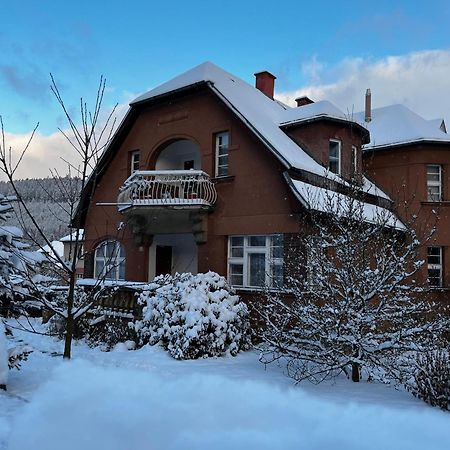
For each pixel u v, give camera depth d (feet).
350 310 25.36
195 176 49.88
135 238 55.62
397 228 42.06
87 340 42.68
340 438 10.70
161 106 57.36
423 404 21.84
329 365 25.90
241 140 48.73
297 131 54.49
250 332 39.60
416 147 59.11
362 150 60.13
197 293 37.04
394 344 24.68
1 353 24.11
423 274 54.34
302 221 40.70
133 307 41.16
